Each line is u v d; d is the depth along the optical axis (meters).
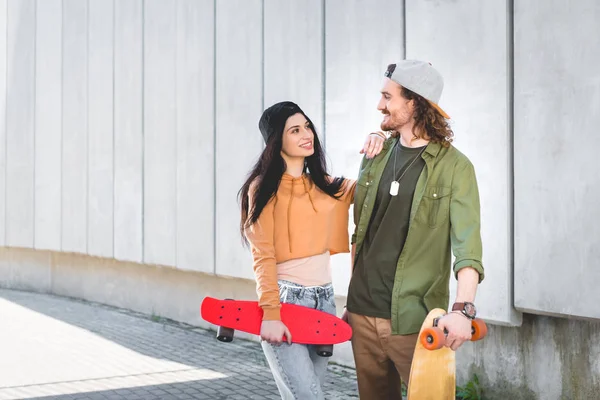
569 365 4.53
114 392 5.60
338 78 6.20
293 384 2.98
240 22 7.56
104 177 10.27
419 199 2.92
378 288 3.02
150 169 9.20
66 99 11.31
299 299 3.06
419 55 5.36
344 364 6.26
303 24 6.64
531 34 4.57
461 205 2.85
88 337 8.04
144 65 9.34
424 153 2.95
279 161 3.05
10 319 9.41
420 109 2.95
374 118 5.84
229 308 3.07
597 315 4.22
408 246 2.94
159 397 5.43
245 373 6.18
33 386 5.81
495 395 4.99
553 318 4.62
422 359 2.69
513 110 4.73
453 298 5.02
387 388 3.20
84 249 10.82
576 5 4.33
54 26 11.65
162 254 8.96
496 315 4.79
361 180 3.14
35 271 12.52
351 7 6.05
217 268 7.94
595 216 4.25
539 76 4.54
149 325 8.78
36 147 12.12
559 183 4.43
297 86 6.73
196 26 8.30
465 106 5.00
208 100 8.09
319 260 3.13
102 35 10.36
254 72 7.37
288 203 3.07
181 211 8.55
